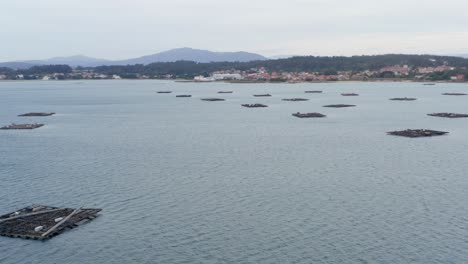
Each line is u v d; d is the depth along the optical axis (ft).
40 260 180.86
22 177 292.61
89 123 558.56
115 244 193.16
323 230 204.54
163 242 194.90
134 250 188.34
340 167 313.32
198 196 250.98
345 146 389.39
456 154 352.69
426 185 268.21
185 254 184.75
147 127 521.24
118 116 633.61
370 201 240.53
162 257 182.70
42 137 448.65
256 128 502.38
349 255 182.19
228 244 192.54
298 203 238.48
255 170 306.35
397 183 272.72
